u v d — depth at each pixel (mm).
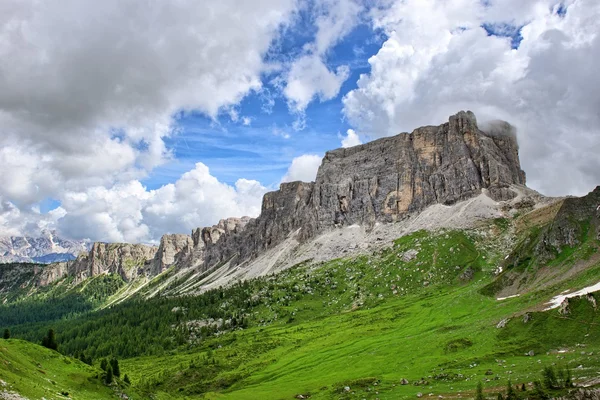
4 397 63938
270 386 145875
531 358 103812
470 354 118812
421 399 92812
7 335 110438
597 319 108438
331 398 113562
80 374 97125
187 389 166500
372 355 149875
